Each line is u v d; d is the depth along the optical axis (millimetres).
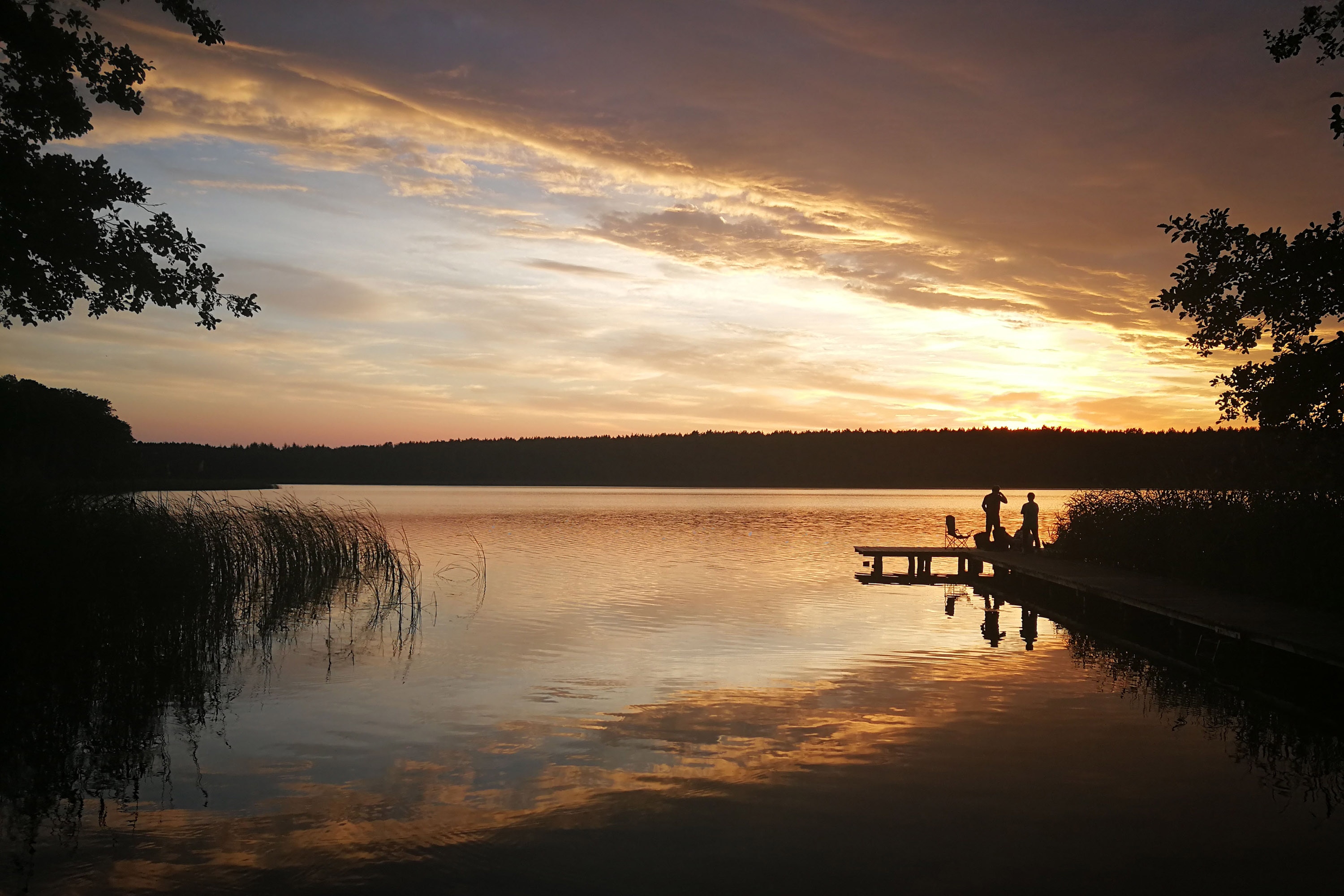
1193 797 6938
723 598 18422
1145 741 8453
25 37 12633
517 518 50312
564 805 6730
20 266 13039
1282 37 11438
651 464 150750
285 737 8516
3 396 36281
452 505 71062
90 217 13367
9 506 11930
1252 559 14688
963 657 12500
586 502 79812
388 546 21422
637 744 8266
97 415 47781
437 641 13469
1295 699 10148
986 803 6781
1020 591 20578
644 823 6383
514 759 7824
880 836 6156
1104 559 20188
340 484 151250
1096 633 14758
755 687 10547
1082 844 6039
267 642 13398
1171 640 13562
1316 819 6488
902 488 137750
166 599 13234
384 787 7125
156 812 6613
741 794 6965
